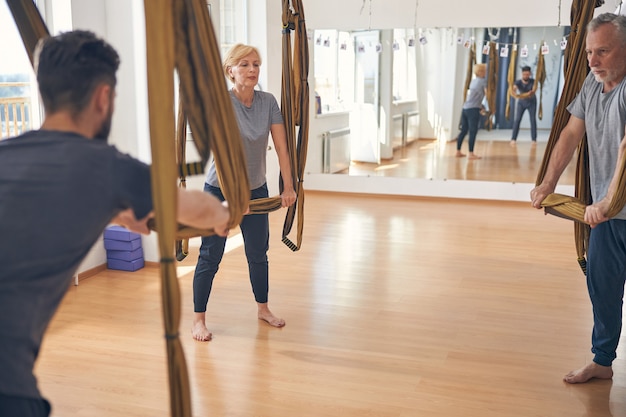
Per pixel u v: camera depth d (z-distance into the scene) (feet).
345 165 26.63
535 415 8.95
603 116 9.04
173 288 4.31
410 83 25.40
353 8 25.49
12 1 5.88
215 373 10.26
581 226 10.32
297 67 11.66
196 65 4.86
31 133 4.30
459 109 25.07
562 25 23.57
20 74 14.79
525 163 24.75
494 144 24.95
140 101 15.43
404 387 9.78
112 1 15.34
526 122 24.50
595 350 9.96
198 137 4.98
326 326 12.28
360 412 9.02
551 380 10.02
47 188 4.06
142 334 11.94
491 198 25.12
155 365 10.62
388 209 23.54
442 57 24.90
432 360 10.75
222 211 4.93
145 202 4.36
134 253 15.94
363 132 26.17
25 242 4.00
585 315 12.86
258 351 11.12
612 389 9.71
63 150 4.15
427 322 12.46
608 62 8.67
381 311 13.08
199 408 9.12
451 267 16.16
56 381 10.00
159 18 4.17
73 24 14.57
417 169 25.85
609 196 8.69
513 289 14.47
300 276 15.42
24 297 4.02
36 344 4.20
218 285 14.75
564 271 15.84
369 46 25.54
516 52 24.21
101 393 9.62
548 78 24.06
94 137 4.53
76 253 4.23
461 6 24.39
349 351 11.12
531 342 11.50
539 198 9.82
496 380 10.02
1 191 4.04
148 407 9.22
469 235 19.52
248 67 10.77
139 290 14.52
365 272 15.74
